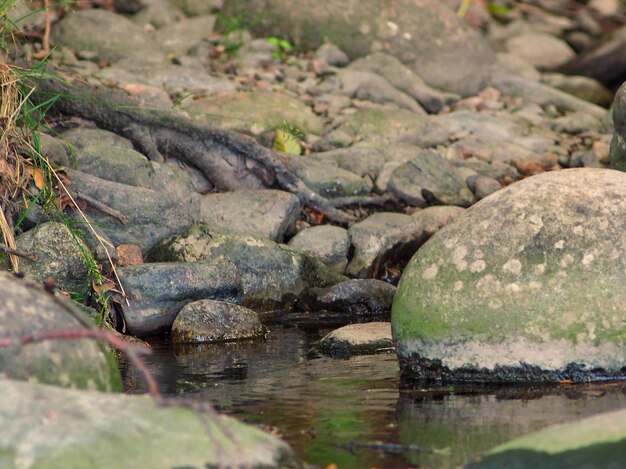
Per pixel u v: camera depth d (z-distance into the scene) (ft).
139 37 58.65
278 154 46.91
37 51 54.85
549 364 26.45
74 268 35.35
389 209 47.55
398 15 64.28
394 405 25.07
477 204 29.07
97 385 21.49
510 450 19.69
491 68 65.82
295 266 40.65
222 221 42.39
